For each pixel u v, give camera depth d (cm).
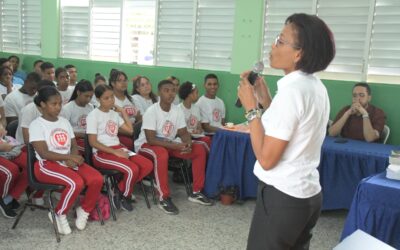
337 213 321
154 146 320
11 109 345
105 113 303
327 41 117
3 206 270
